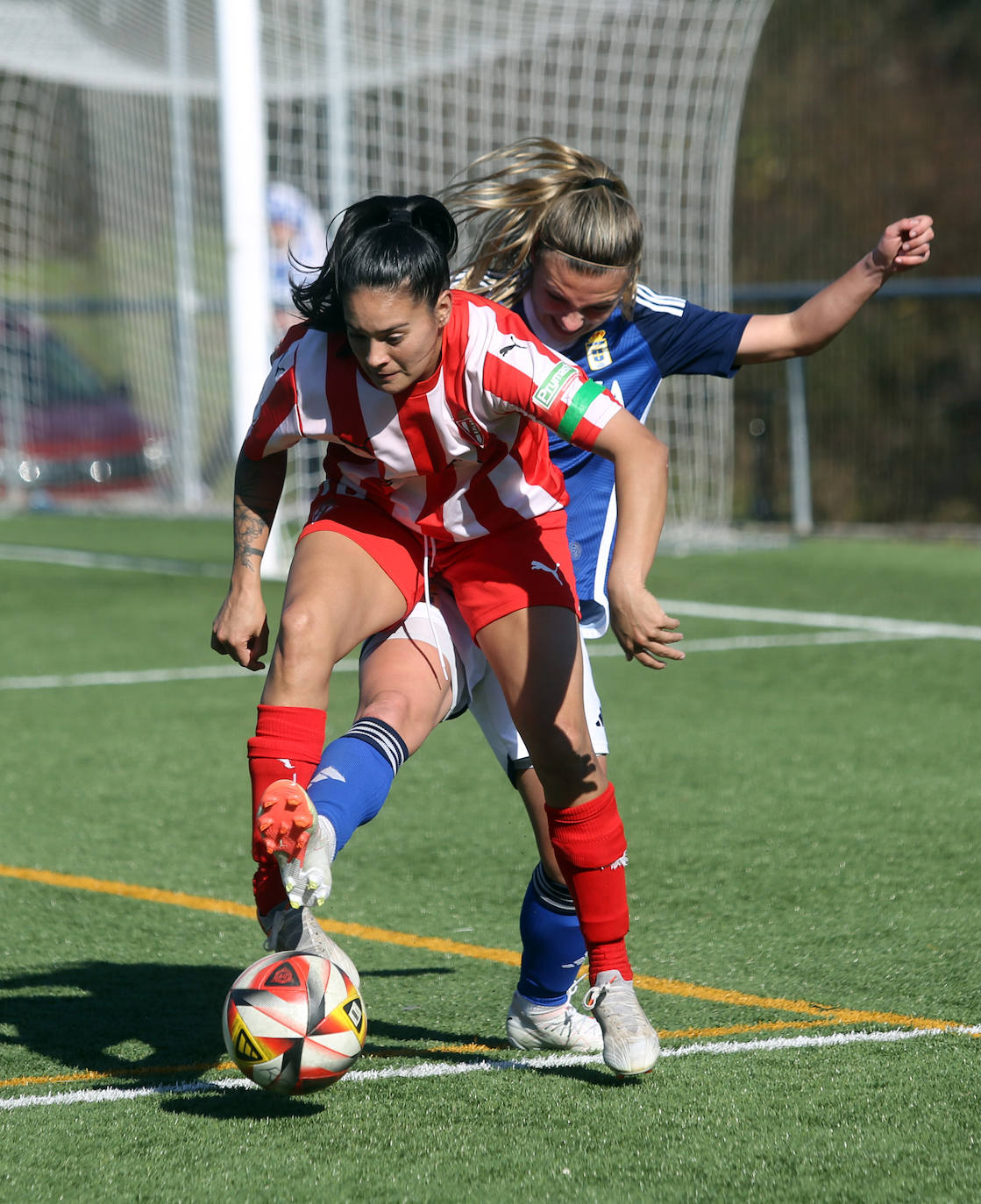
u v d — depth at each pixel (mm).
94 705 25016
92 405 62625
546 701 9766
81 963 13102
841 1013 11461
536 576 10000
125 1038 11172
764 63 72438
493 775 20219
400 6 44562
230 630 10172
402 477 9828
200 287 60094
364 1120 9367
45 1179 8523
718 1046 10703
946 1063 10258
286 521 42500
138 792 19406
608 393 9258
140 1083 10164
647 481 9000
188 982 12586
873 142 69875
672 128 47906
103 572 41750
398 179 47125
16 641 31328
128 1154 8852
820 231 70500
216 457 60438
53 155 67250
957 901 14500
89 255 67188
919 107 69875
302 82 45938
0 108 66312
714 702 24828
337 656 9617
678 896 14828
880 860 15969
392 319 8852
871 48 72062
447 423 9500
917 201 68500
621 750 21453
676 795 18906
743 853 16266
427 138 47406
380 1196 8266
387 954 13344
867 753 21094
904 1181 8391
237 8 37000
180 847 16938
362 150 46656
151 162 61000
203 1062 10625
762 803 18453
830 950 13117
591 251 10852
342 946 13555
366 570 9953
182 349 59062
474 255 11477
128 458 62250
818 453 59906
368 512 10266
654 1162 8680
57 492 61406
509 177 11375
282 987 8883
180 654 29891
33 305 62000
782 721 23266
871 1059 10344
